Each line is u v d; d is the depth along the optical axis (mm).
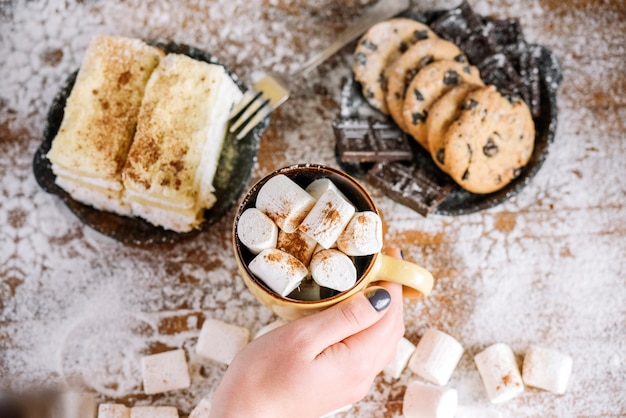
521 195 638
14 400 600
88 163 588
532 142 614
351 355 534
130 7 660
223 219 629
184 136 590
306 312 539
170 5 660
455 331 624
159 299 623
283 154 640
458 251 630
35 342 615
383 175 613
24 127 641
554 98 620
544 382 603
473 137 603
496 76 628
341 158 610
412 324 625
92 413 607
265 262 506
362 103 644
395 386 620
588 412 614
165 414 597
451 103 608
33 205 631
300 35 659
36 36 655
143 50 608
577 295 627
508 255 631
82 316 619
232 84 613
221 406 527
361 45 634
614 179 642
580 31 661
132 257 626
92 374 613
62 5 658
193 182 585
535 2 665
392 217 631
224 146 621
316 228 506
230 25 659
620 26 662
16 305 620
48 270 624
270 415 525
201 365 616
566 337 623
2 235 627
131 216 611
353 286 506
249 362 529
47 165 609
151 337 618
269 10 661
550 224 635
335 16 661
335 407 550
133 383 613
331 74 650
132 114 604
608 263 631
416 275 517
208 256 627
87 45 656
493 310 626
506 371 601
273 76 627
